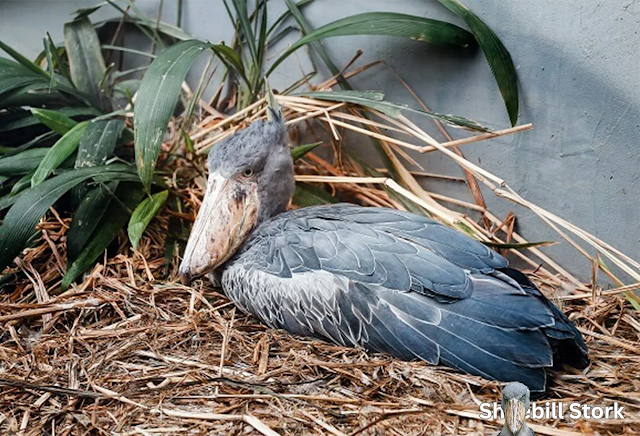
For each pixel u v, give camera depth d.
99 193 1.88
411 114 2.04
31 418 1.39
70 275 1.78
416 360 1.46
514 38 1.88
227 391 1.42
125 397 1.42
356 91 1.92
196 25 2.24
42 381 1.47
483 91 1.95
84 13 2.22
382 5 2.04
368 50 2.06
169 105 1.73
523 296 1.44
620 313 1.73
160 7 2.25
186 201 1.98
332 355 1.51
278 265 1.60
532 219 1.94
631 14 1.75
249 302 1.64
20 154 1.94
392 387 1.42
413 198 1.83
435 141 1.86
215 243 1.69
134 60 2.31
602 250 1.76
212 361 1.51
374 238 1.55
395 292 1.48
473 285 1.46
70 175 1.80
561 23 1.82
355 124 2.07
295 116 2.05
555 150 1.88
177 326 1.62
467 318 1.44
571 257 1.90
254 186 1.73
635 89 1.77
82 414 1.39
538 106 1.88
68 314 1.68
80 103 2.18
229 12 2.12
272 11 2.15
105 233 1.85
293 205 1.97
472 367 1.42
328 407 1.38
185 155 2.05
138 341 1.57
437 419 1.35
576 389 1.46
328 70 2.12
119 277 1.81
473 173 1.88
